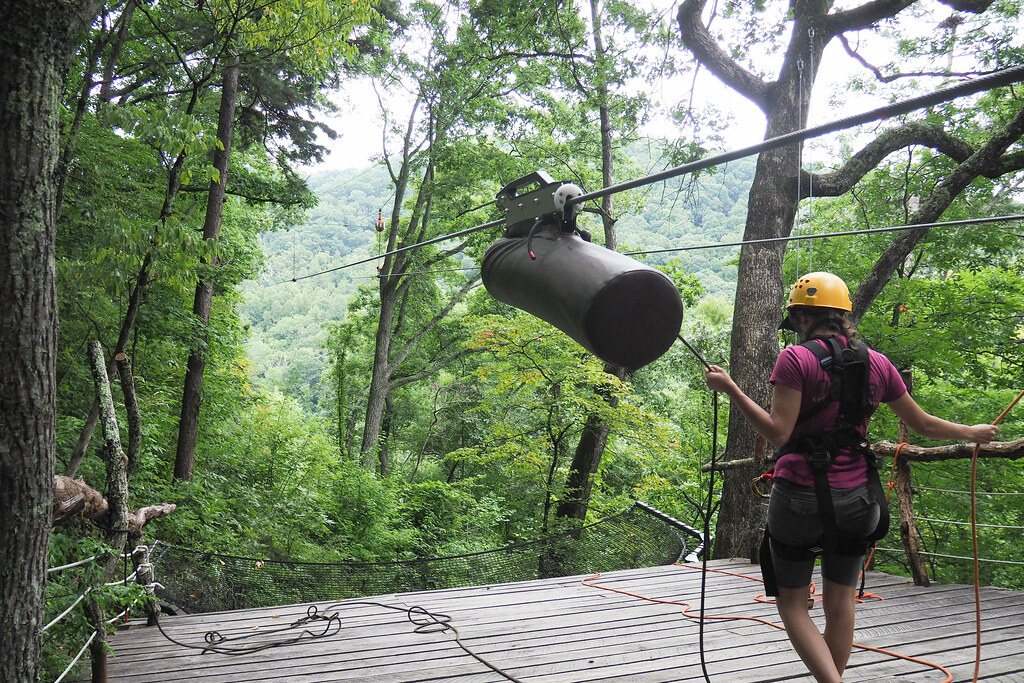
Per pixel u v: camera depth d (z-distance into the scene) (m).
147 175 10.02
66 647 4.30
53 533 3.44
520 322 12.59
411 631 4.76
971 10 10.82
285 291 63.75
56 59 2.46
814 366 2.44
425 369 26.22
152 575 4.93
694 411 19.36
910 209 13.48
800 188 9.95
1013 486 10.88
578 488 13.52
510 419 19.91
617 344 2.34
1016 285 11.86
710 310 30.08
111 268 5.98
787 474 2.49
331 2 7.79
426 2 19.12
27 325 2.41
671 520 8.72
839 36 11.83
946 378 12.08
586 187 19.42
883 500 2.46
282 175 17.00
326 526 12.48
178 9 10.88
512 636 4.59
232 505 11.09
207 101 13.02
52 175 2.50
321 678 3.87
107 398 4.12
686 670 3.86
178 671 4.00
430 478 25.44
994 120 12.17
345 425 29.91
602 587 5.98
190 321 10.29
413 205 25.47
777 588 2.65
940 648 4.12
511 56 16.47
